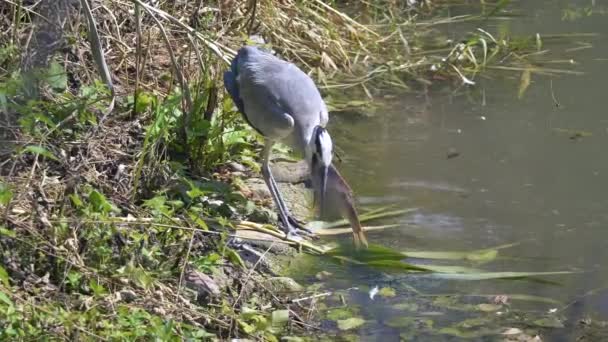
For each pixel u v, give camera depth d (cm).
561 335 970
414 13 1936
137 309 900
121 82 1306
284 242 1134
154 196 1109
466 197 1248
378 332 976
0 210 952
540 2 1988
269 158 1302
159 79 1334
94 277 931
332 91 1572
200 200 1139
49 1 1251
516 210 1217
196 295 985
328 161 1084
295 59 1636
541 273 1077
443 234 1166
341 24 1761
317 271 1091
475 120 1469
